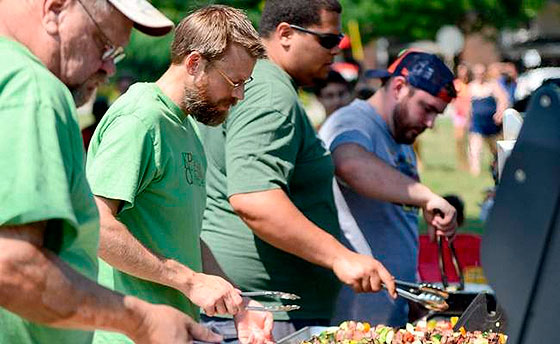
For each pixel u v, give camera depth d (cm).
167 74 444
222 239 563
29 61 290
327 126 674
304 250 531
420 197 623
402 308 656
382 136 663
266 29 572
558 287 290
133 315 297
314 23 562
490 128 2327
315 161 570
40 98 283
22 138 277
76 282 285
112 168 411
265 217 527
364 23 2033
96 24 302
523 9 2217
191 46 435
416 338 479
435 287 530
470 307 503
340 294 643
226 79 438
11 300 273
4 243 271
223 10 443
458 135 2569
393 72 669
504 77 2328
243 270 559
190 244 443
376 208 648
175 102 439
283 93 542
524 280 292
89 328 292
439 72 657
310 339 484
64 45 300
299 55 566
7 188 272
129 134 414
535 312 292
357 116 657
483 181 2203
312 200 572
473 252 745
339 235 597
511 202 293
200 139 466
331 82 905
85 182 304
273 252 559
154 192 427
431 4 2097
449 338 474
